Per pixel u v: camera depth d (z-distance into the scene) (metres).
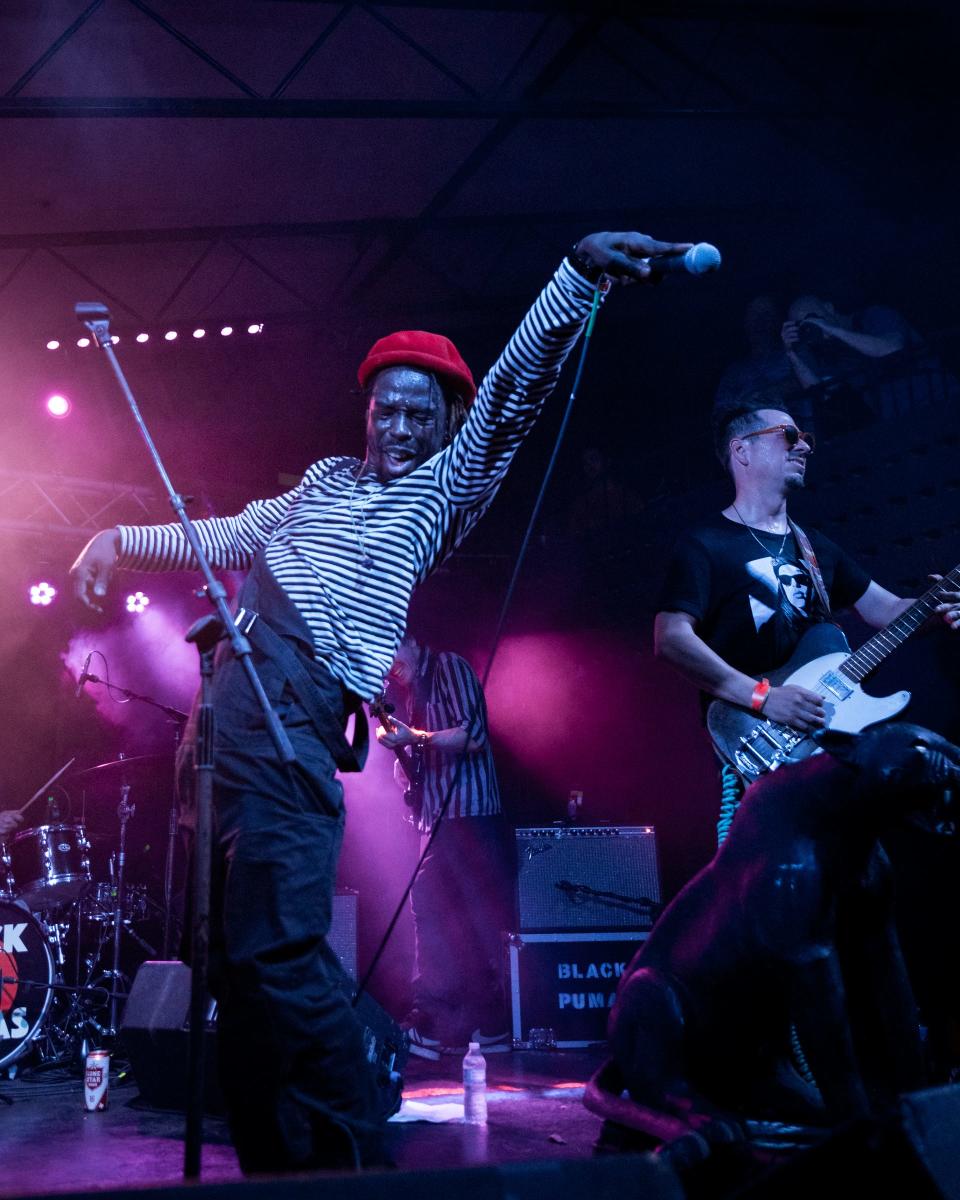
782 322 7.86
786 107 7.59
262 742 2.12
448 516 2.36
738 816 2.47
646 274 2.09
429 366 2.43
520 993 5.64
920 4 6.98
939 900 5.23
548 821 8.55
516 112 7.26
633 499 8.92
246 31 6.80
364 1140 2.05
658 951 2.48
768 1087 2.44
